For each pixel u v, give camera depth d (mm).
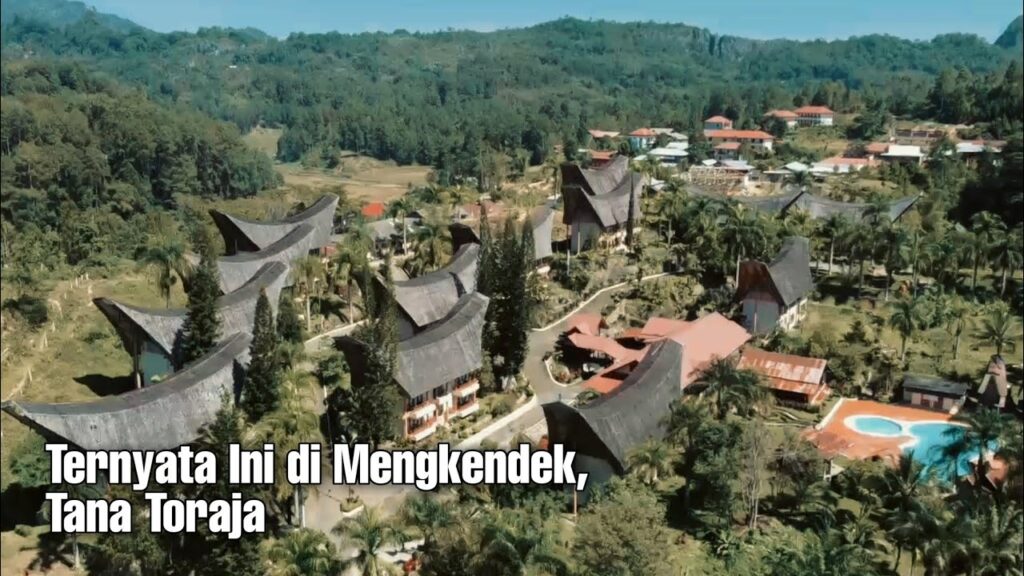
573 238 165375
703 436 87438
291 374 90562
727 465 85375
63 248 181125
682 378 110062
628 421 91750
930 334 139625
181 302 151375
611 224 163375
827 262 168375
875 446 105188
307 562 67312
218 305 111562
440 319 117312
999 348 129625
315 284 141125
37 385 114438
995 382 120188
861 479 89938
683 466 90562
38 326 132750
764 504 91312
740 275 137500
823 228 164750
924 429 111375
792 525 87500
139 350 110250
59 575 73938
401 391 97312
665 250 165750
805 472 89438
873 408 118938
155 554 70500
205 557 71875
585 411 88938
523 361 118438
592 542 71875
